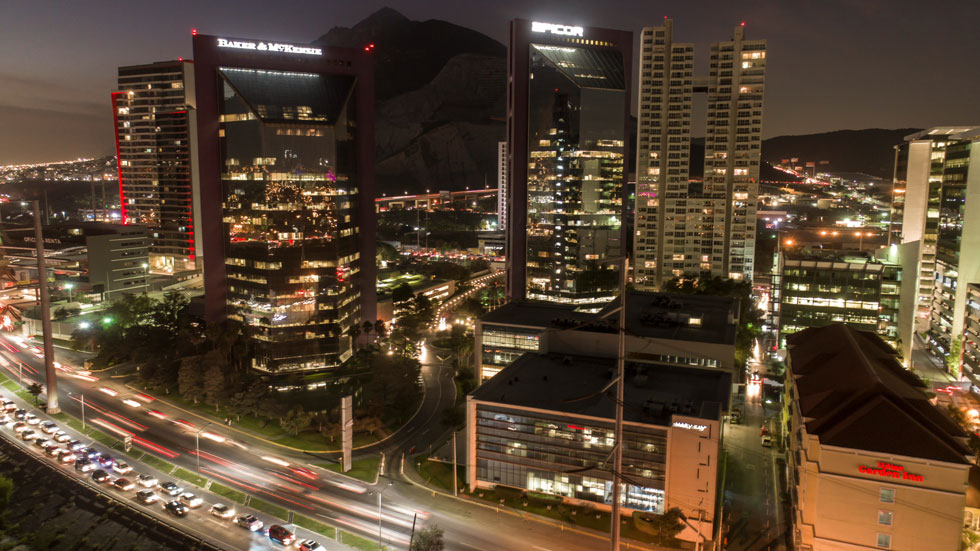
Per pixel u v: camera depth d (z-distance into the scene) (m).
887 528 86.88
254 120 181.88
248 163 185.00
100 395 170.62
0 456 134.25
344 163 195.75
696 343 138.25
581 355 146.88
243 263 190.50
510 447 117.38
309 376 187.75
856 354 111.50
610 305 176.88
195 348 190.75
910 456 84.69
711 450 102.12
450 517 109.81
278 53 195.62
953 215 194.50
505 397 119.56
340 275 194.38
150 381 173.00
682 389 123.38
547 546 100.31
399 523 108.00
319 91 195.12
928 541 84.94
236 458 134.12
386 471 128.75
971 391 163.12
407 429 150.62
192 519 109.50
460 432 147.75
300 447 140.00
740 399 168.00
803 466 95.12
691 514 104.12
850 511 88.38
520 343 163.00
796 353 127.62
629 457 108.94
